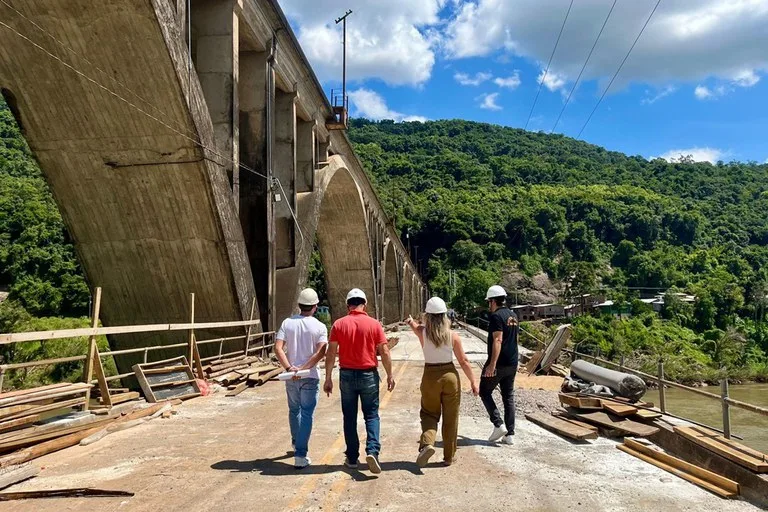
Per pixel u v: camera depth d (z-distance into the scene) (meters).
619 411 7.73
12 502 4.77
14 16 10.38
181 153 12.51
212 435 7.46
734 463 5.68
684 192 173.12
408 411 9.45
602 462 6.35
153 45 10.96
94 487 5.18
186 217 13.34
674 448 6.91
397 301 59.94
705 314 95.31
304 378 5.87
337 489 5.14
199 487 5.17
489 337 7.24
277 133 20.59
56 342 30.92
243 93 17.62
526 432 7.89
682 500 5.09
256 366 13.93
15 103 11.84
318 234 38.06
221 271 13.99
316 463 6.04
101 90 11.59
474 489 5.24
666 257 126.06
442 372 5.98
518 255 132.25
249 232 17.33
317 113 24.70
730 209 160.38
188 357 12.02
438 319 6.06
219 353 14.20
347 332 5.75
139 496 4.91
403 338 35.81
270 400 10.59
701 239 143.12
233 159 14.45
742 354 65.06
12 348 29.56
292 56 20.23
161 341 14.71
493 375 7.11
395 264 58.12
